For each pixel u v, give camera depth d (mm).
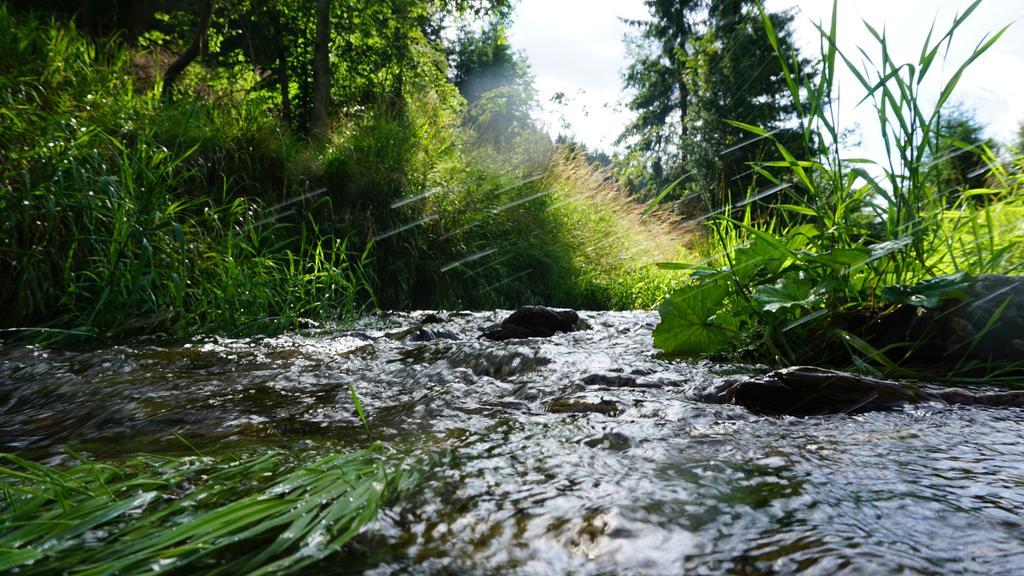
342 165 7230
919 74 2219
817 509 845
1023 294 2012
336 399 1761
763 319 2297
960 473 1012
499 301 7805
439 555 725
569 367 1979
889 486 941
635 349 2697
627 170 27250
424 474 1022
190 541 747
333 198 7160
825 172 2465
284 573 675
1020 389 1774
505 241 8516
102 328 3582
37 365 2393
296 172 6977
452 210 8023
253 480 1013
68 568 693
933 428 1329
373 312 5387
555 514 837
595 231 10438
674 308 2361
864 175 2301
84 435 1488
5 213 3760
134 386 1983
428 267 7359
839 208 2410
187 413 1637
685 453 1130
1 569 681
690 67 22641
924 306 2076
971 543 737
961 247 2562
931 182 2510
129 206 4043
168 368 2346
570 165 11094
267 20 15062
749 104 18938
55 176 3996
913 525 792
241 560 709
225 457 1191
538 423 1374
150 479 1019
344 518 825
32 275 3568
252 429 1453
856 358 2031
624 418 1416
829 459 1090
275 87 16391
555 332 3523
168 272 3996
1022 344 1956
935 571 664
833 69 2328
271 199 6676
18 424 1630
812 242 2488
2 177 3926
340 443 1290
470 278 7695
